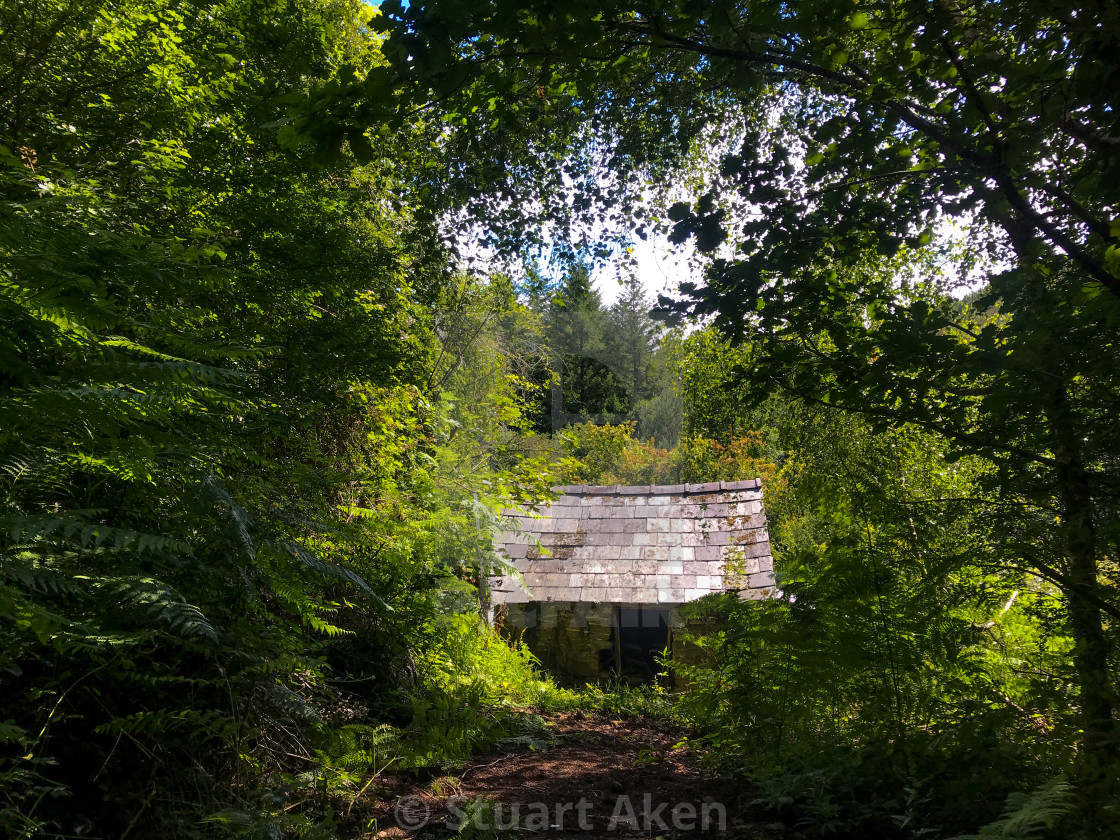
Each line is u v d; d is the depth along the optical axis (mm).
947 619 3943
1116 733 2840
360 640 5188
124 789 2688
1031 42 3117
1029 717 3438
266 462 3670
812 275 3631
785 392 3760
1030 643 4277
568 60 3010
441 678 6059
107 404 2193
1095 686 3031
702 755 5016
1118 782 2684
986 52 3047
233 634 3178
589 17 2930
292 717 3746
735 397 9047
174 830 2646
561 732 6109
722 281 3561
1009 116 3260
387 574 5406
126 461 2420
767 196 3506
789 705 4055
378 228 6074
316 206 4887
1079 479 3215
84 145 3953
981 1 3074
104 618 2648
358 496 5906
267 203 4445
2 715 2471
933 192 3602
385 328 5207
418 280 5914
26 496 2529
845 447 7797
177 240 2967
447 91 3059
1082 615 3277
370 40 6145
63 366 2355
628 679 10695
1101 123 2801
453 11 2568
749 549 10586
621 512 11586
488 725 5156
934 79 3492
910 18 3172
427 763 4348
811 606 4305
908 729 3723
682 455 12492
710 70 4102
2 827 2139
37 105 3844
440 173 5660
